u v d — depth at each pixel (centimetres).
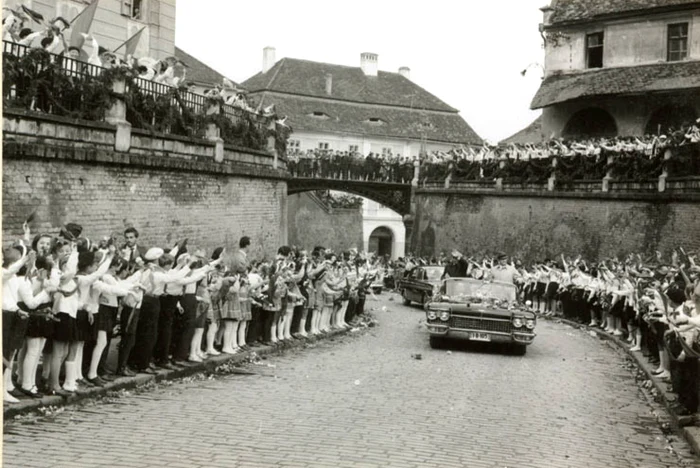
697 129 2586
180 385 1183
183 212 2061
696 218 2477
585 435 977
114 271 1126
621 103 3875
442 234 4366
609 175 3109
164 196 1956
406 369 1481
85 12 2136
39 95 1499
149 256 1180
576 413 1120
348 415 1005
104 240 1256
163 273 1202
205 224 2198
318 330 2023
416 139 7125
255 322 1644
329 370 1426
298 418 970
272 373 1356
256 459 754
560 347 1988
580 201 3262
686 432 970
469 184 4156
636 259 2580
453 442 884
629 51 3934
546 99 4081
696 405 1031
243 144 2488
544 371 1545
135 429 860
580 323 2572
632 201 2931
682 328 1034
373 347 1848
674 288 1241
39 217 1484
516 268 3225
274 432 880
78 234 1183
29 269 948
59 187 1538
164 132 1950
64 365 1108
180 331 1298
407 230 4878
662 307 1380
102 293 1063
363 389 1223
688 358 1041
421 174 4766
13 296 888
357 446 834
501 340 1791
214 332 1438
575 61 4169
